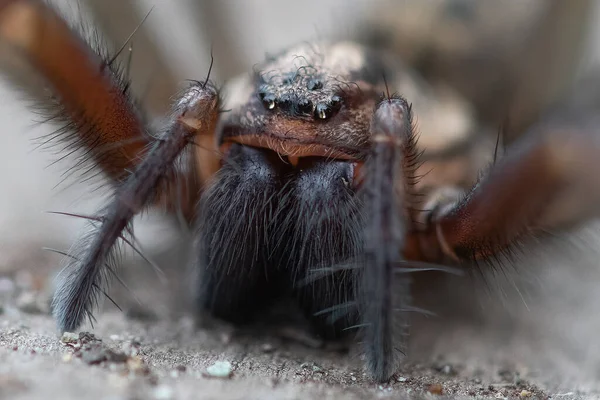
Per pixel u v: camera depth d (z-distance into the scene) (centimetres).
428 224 5
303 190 5
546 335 5
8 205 6
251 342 5
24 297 5
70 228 6
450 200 5
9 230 6
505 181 5
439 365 5
